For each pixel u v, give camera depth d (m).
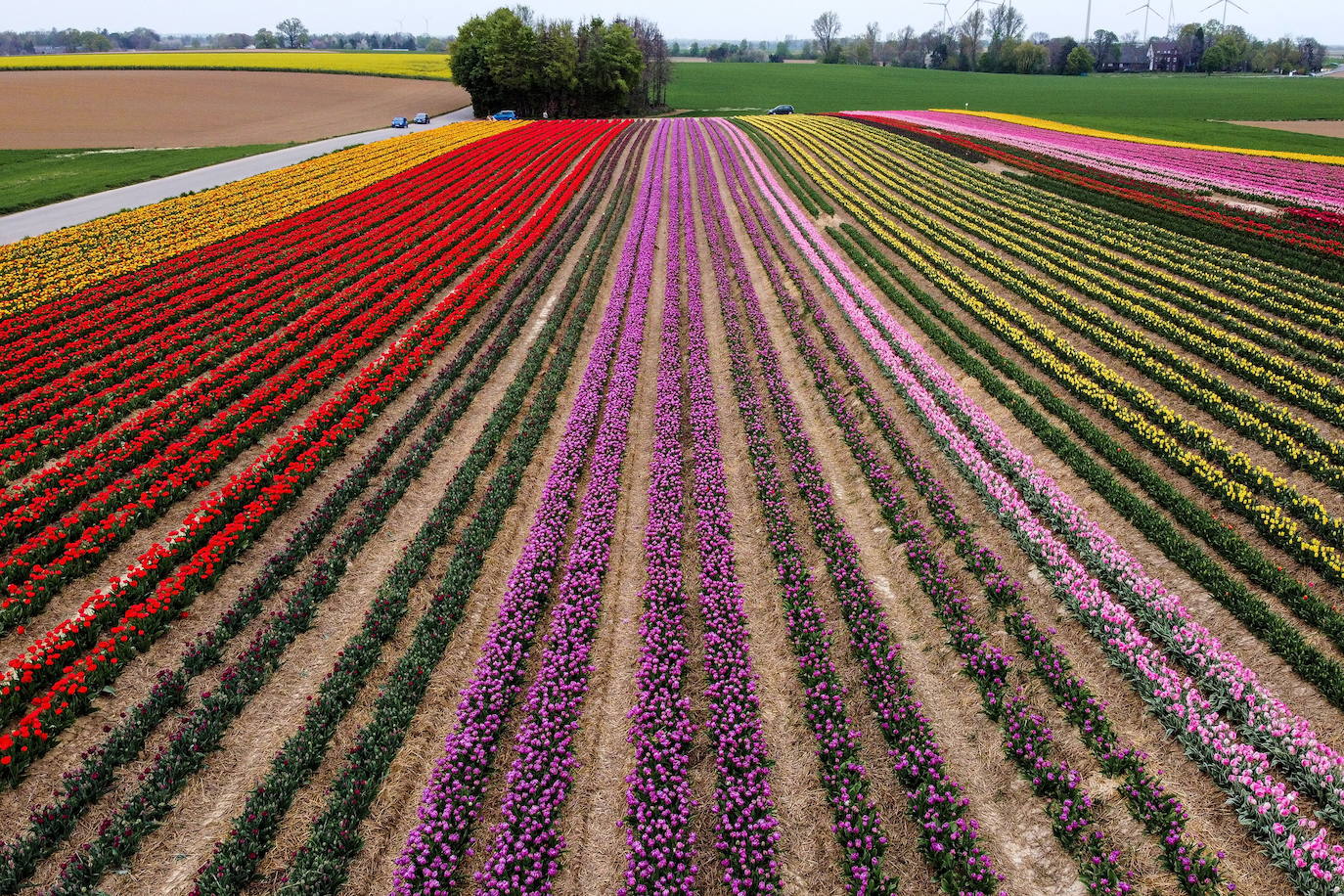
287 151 73.50
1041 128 84.94
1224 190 49.88
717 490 19.23
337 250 40.19
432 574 16.70
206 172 62.59
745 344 30.05
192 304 32.62
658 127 92.00
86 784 11.49
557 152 70.75
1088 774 11.47
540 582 16.03
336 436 21.58
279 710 13.30
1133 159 62.44
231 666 13.71
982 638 14.15
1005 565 16.09
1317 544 15.37
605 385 26.38
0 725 12.52
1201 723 11.79
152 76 117.81
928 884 10.49
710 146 77.62
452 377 26.45
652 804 11.50
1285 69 188.38
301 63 142.50
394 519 18.81
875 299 32.44
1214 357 25.30
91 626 14.41
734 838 10.98
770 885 10.40
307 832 11.23
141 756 12.30
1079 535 16.36
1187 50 198.25
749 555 17.48
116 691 13.52
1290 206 45.34
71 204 51.81
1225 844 10.37
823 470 20.95
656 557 16.86
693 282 37.16
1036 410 22.77
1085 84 151.38
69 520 17.48
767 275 37.56
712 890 10.68
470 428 23.44
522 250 40.31
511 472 20.31
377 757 12.11
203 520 17.58
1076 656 13.62
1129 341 27.39
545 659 14.16
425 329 29.94
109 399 24.27
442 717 13.29
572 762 12.30
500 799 11.96
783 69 186.50
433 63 148.50
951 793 11.37
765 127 90.44
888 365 25.55
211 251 40.25
